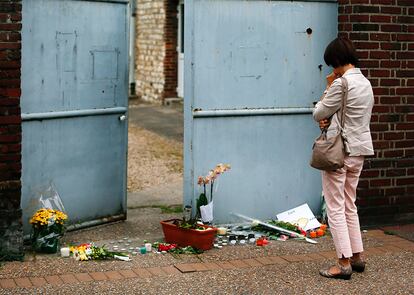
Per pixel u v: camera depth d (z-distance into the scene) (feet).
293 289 18.45
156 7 62.95
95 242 22.54
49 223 21.02
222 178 23.98
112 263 20.29
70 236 23.15
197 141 23.45
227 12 23.52
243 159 24.29
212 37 23.36
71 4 22.72
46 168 22.40
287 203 25.22
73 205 23.52
